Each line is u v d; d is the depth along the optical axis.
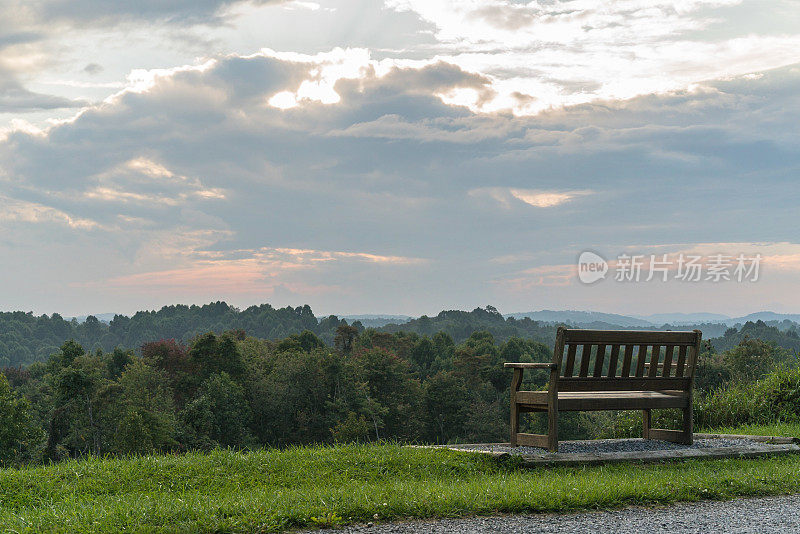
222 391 61.78
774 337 134.38
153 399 58.84
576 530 4.75
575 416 52.66
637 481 6.02
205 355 69.88
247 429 64.62
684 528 4.80
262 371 73.00
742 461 7.54
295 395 70.44
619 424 11.62
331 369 72.44
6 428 44.41
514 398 8.04
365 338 112.94
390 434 77.44
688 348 8.41
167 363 75.06
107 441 53.91
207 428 58.22
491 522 4.96
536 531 4.71
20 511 5.29
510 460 6.93
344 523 4.88
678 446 8.16
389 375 80.38
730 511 5.33
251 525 4.69
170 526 4.64
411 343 116.81
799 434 9.47
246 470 6.55
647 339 7.99
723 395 12.02
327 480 6.26
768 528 4.80
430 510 5.13
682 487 5.90
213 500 5.39
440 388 82.19
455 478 6.50
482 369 87.00
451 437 81.06
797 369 12.11
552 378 7.48
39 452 51.09
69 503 5.45
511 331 188.88
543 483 5.92
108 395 55.16
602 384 7.82
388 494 5.51
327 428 70.19
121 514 4.88
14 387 93.94
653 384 8.16
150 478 6.28
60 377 54.75
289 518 4.86
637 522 4.97
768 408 11.45
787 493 6.01
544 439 7.58
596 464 7.12
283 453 7.36
